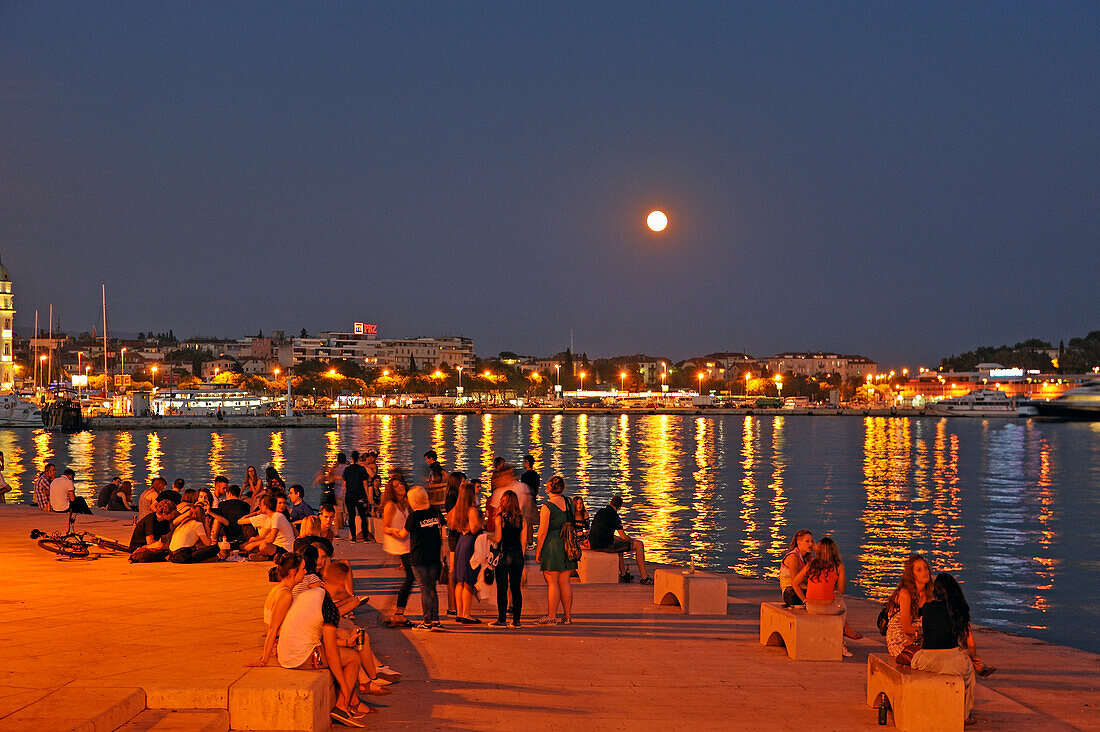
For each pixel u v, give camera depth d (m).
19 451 96.50
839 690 12.45
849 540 37.47
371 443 114.44
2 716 8.80
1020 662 15.42
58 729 8.44
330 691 10.46
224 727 9.58
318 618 10.69
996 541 37.28
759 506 49.53
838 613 14.44
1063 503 51.34
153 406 174.62
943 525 42.12
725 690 12.32
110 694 9.52
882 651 14.96
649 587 20.33
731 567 31.22
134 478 67.31
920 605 11.86
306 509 24.67
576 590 19.86
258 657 11.42
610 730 10.54
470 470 75.12
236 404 181.75
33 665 10.99
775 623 14.64
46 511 31.02
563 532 16.30
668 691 12.20
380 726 10.52
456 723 10.66
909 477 68.12
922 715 10.60
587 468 76.25
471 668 13.10
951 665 10.94
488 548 16.05
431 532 15.31
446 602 18.14
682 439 125.31
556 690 12.09
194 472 72.38
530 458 21.22
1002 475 70.00
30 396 166.75
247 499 26.58
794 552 16.06
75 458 86.81
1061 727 11.37
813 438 129.88
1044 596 26.39
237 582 17.75
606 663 13.57
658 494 55.84
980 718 11.64
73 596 16.23
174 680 10.12
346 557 23.50
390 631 15.36
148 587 17.19
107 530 26.31
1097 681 14.15
